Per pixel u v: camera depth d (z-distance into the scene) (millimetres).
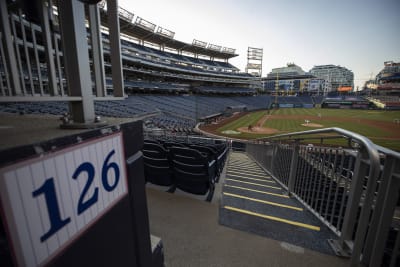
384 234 1373
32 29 938
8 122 952
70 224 645
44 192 552
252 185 3719
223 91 45688
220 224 2082
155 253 1313
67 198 630
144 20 31188
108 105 18469
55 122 980
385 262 2074
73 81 858
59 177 599
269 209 2504
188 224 2061
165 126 18219
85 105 869
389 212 1337
